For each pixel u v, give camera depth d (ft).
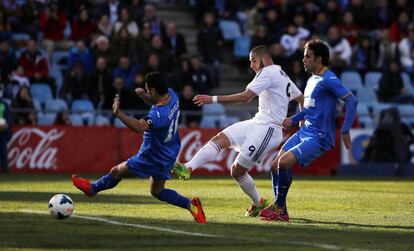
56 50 297.94
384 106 302.45
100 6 300.81
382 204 162.50
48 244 101.71
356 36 324.60
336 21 331.57
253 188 136.56
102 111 266.77
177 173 127.34
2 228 114.62
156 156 123.03
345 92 128.98
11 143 254.88
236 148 139.23
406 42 329.93
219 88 319.06
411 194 188.65
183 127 263.90
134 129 119.34
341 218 135.64
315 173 272.31
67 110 264.31
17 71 269.03
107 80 273.33
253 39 307.17
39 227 115.96
